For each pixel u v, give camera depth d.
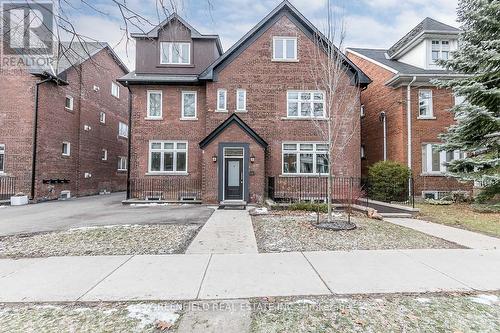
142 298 3.93
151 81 16.23
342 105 15.63
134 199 15.91
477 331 3.17
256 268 5.09
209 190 14.54
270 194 15.20
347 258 5.66
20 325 3.28
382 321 3.37
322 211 11.55
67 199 17.84
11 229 8.48
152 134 16.55
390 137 17.59
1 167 16.06
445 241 7.04
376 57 20.41
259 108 15.98
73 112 19.19
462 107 12.34
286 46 16.19
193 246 6.51
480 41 13.00
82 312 3.57
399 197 15.32
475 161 12.12
